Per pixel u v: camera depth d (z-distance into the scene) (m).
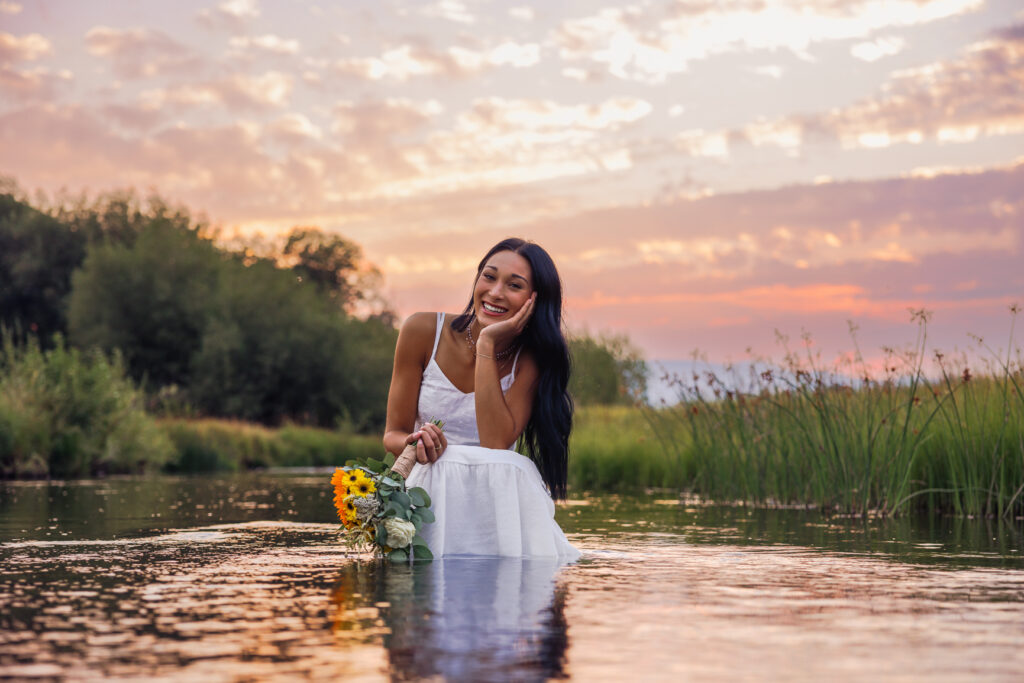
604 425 12.27
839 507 6.44
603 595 2.53
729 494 7.42
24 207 44.69
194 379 36.28
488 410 3.56
